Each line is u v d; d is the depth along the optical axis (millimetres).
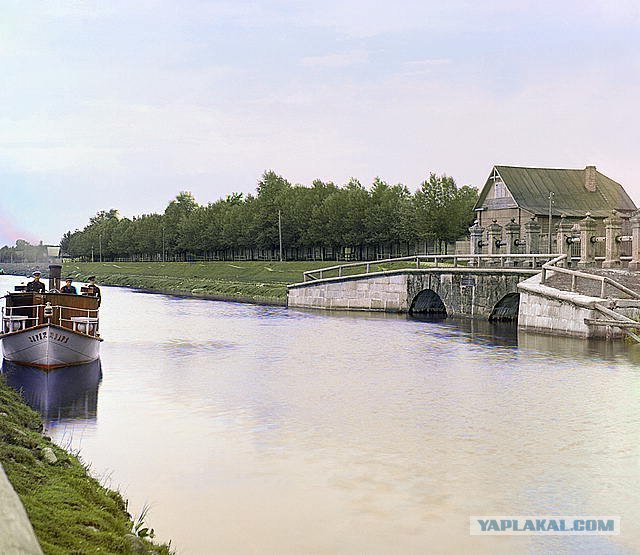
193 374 25859
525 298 36531
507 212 74688
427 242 87562
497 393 21812
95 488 12234
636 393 21562
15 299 29516
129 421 18703
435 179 81500
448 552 10844
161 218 161250
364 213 91438
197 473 14383
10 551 5410
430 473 14328
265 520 12016
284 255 113938
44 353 26859
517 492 13297
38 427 17469
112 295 82250
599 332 32000
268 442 16609
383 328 41500
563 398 21000
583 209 73812
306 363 28250
